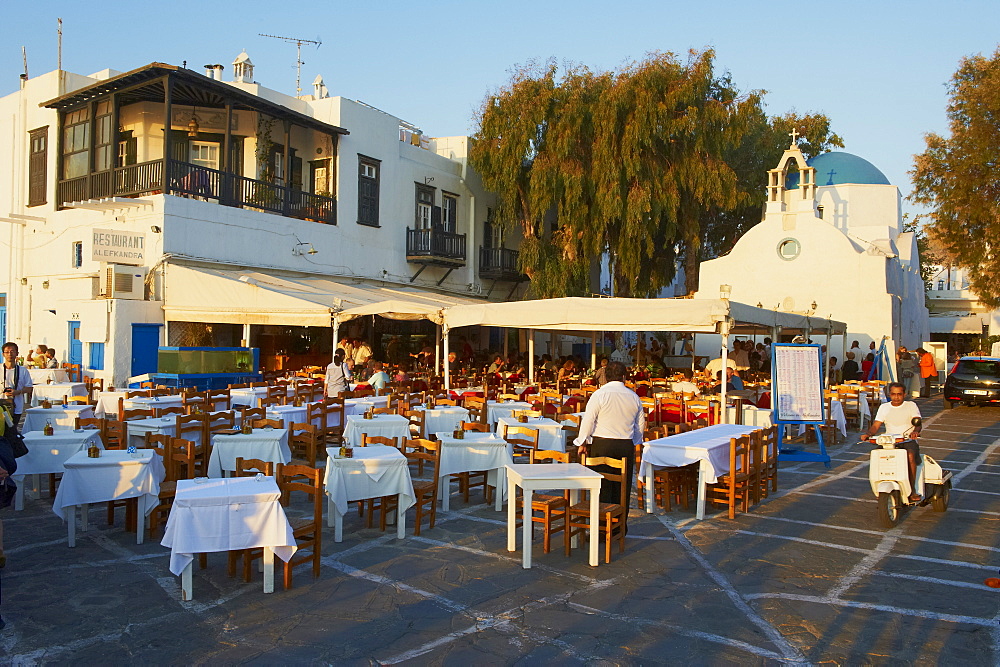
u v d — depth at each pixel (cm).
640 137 2405
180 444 816
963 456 1293
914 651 474
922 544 721
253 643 476
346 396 1359
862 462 1217
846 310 2511
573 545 711
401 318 1584
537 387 1598
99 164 2050
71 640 479
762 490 939
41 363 1775
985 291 2359
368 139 2459
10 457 574
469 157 2928
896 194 3092
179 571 537
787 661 458
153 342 1811
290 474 615
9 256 2223
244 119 2186
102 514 813
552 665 450
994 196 2223
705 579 611
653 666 449
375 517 810
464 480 882
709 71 2441
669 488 853
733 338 2750
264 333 2177
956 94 2286
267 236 2091
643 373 1825
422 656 460
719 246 3625
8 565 631
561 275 2584
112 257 1775
